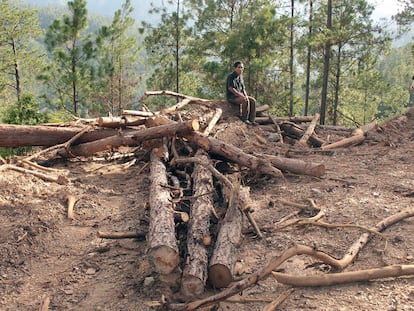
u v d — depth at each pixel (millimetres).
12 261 4090
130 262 4051
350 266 3746
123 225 4840
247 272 3756
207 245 3717
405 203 5023
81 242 4504
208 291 3484
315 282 3428
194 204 4559
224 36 20125
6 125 7098
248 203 4793
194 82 24484
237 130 8938
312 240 4262
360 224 4531
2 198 5344
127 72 24453
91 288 3656
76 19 19156
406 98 43812
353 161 7363
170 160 6828
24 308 3416
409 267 3463
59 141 7508
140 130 7105
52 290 3650
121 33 22562
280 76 19234
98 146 7125
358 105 31578
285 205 5258
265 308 3176
